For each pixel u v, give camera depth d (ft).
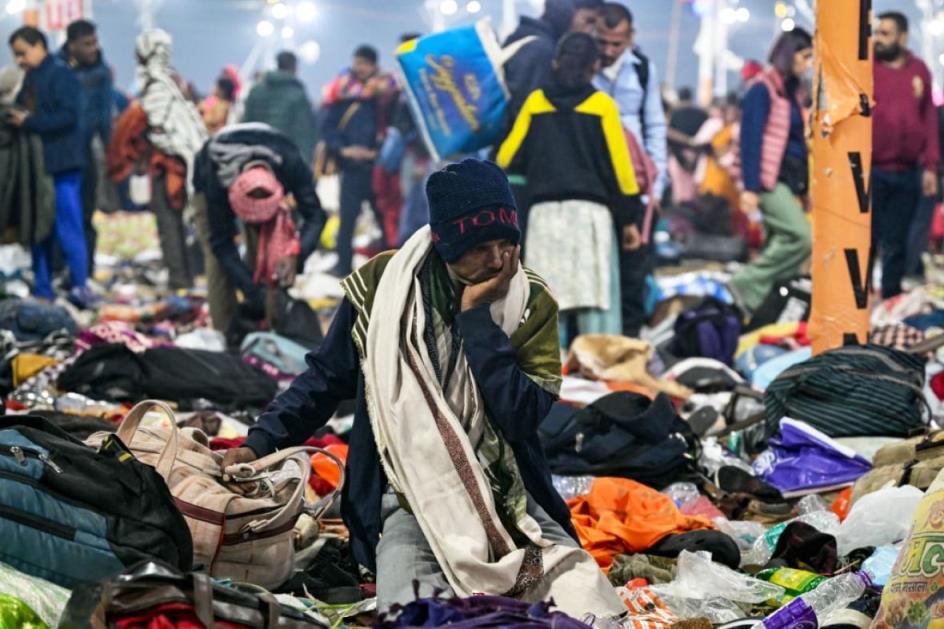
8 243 76.59
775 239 69.05
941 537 24.21
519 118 59.98
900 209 77.71
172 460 27.89
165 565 23.71
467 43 62.28
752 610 28.89
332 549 31.14
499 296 26.78
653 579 30.40
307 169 60.90
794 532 31.48
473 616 22.94
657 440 37.45
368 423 27.71
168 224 89.76
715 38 266.16
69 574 25.59
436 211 26.61
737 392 45.50
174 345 55.42
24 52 76.38
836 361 40.63
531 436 27.58
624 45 64.95
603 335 53.16
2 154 75.51
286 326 58.85
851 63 43.19
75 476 25.99
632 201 60.08
